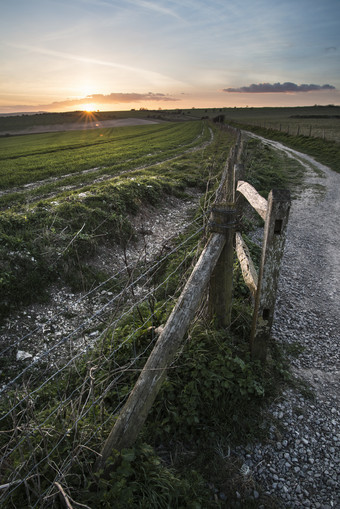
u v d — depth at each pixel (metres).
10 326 5.05
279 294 5.38
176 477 2.38
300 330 4.41
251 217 9.33
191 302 2.68
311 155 23.83
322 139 27.89
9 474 1.99
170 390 2.88
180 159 20.20
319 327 4.52
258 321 3.21
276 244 2.87
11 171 18.64
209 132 47.06
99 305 5.67
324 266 6.64
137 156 24.14
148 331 3.45
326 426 2.99
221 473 2.55
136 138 44.44
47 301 5.70
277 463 2.66
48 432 2.14
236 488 2.47
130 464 2.18
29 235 6.76
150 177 12.59
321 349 4.04
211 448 2.72
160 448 2.71
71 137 55.09
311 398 3.28
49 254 6.26
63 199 9.49
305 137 31.09
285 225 2.79
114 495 1.97
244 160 13.27
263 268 2.96
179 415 2.82
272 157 21.34
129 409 2.24
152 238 8.59
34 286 5.77
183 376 3.05
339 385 3.50
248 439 2.82
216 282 3.43
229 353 3.24
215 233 3.20
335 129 45.28
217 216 3.12
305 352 3.97
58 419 2.56
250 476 2.54
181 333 2.54
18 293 5.54
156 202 10.62
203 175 14.40
